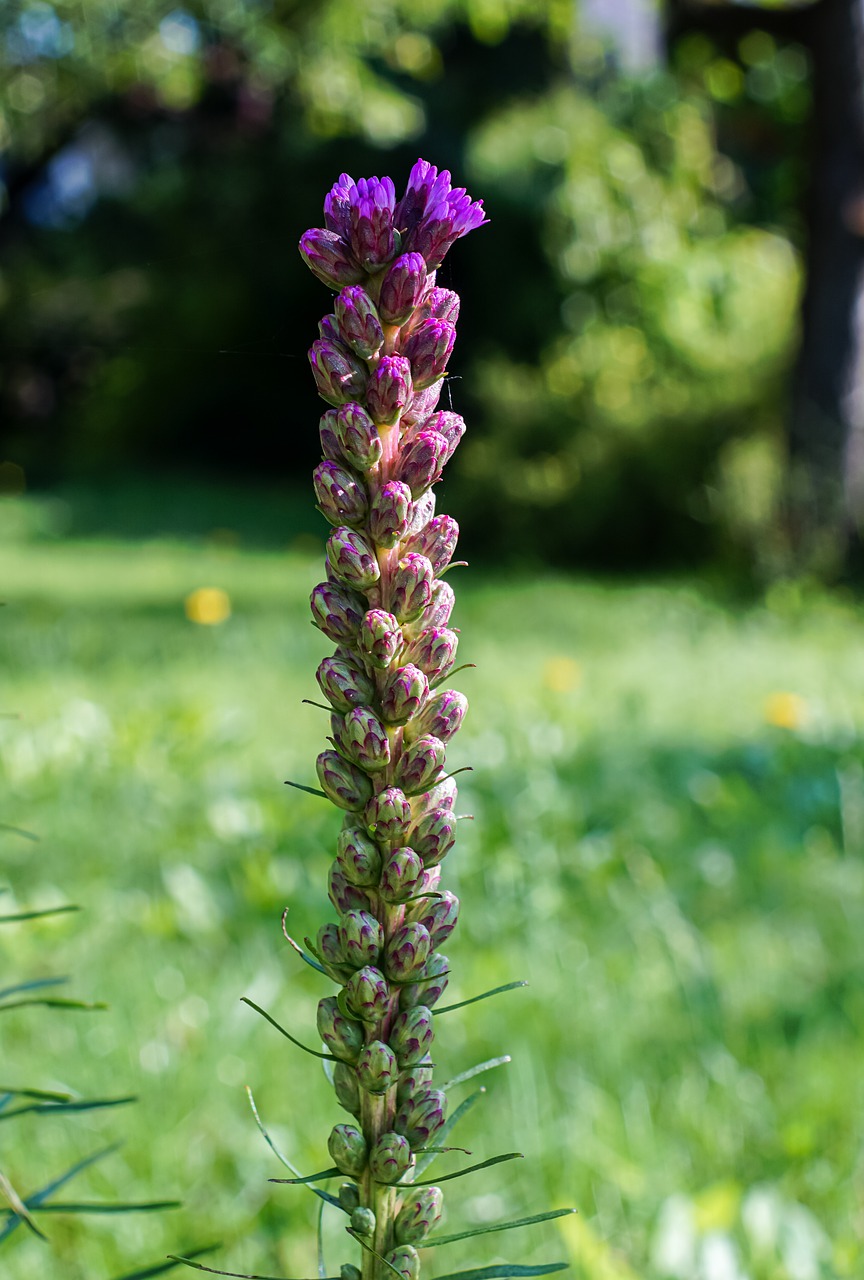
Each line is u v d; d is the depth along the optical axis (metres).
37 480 16.69
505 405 11.33
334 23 10.42
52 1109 1.19
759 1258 1.99
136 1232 2.07
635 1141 2.33
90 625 7.09
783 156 14.48
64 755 4.28
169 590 8.52
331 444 0.94
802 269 9.74
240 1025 2.65
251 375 16.92
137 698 5.25
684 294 13.98
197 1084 2.45
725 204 15.48
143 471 16.92
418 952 0.95
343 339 0.92
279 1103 2.43
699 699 5.62
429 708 0.96
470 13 11.36
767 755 4.55
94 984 2.84
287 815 3.87
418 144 15.42
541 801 3.98
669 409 10.49
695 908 3.50
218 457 17.39
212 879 3.42
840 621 8.03
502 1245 2.07
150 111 16.25
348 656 0.97
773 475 9.57
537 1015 2.79
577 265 14.30
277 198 16.58
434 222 0.92
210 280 16.94
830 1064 2.63
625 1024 2.80
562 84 15.42
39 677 5.67
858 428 9.43
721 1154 2.32
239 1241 2.07
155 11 9.31
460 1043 2.70
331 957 0.97
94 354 18.19
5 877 3.41
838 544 9.22
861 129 9.27
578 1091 2.48
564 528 10.20
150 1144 2.26
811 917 3.46
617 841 3.74
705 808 4.18
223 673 5.85
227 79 11.37
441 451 0.93
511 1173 2.25
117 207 17.98
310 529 12.30
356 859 0.95
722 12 9.94
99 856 3.59
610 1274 1.85
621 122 14.76
